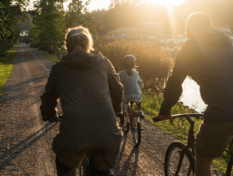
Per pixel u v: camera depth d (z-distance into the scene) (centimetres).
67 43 192
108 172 198
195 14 191
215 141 170
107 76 188
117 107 214
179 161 235
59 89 179
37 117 596
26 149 411
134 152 394
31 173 332
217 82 165
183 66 182
